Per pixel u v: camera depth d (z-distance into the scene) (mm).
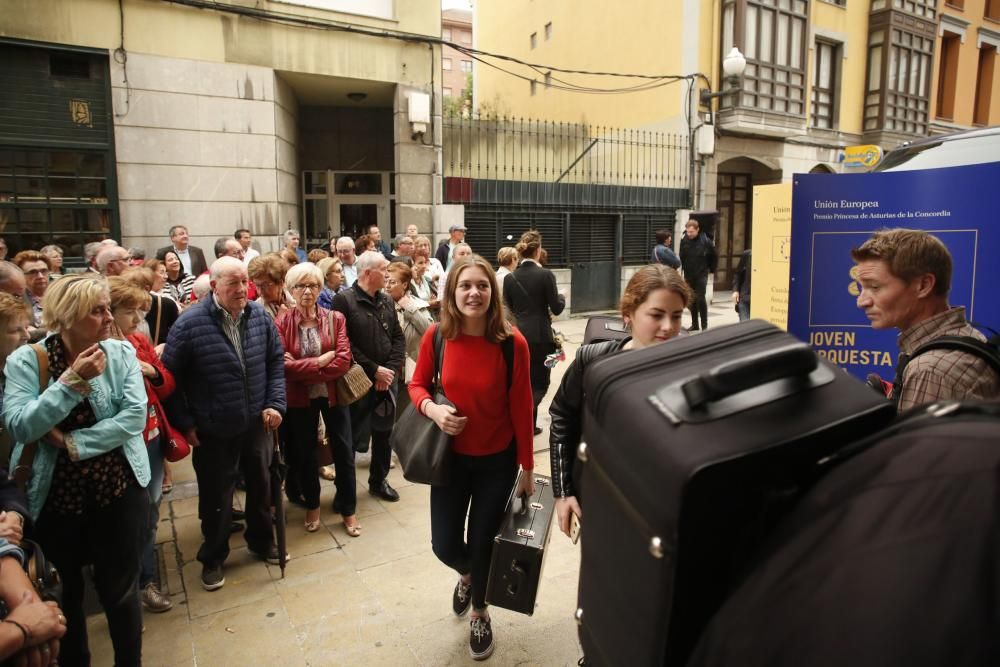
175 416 2842
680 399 931
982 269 2605
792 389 950
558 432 1935
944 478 669
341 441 3514
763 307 3479
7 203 7191
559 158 11820
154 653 2537
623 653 981
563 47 16250
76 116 7379
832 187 2898
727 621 764
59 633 1479
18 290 3066
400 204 9398
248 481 3172
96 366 1981
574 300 11250
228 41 7891
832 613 659
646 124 13297
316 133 10789
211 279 2924
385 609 2840
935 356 1518
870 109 14414
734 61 10945
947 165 3730
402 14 8938
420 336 4309
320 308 3561
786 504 861
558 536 3572
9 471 2037
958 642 585
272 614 2805
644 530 910
